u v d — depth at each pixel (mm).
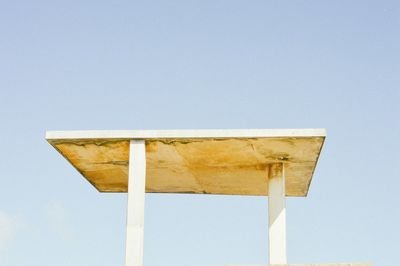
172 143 13078
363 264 10742
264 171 14711
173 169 14820
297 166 14281
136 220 12641
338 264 10867
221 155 13688
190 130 12742
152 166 14609
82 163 14500
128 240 12539
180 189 16625
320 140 12648
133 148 13000
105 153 13789
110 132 12977
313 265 10945
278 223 13625
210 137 12641
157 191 16875
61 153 13828
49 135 13000
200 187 16375
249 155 13625
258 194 16812
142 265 12500
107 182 16094
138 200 12781
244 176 15172
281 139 12641
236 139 12688
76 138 12984
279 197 13836
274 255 13328
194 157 13891
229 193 16828
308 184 15789
